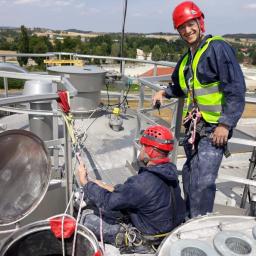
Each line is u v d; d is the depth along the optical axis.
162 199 2.05
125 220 2.31
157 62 5.00
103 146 4.26
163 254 1.65
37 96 2.19
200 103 2.30
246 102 2.47
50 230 2.11
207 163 2.30
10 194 2.22
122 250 2.15
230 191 3.54
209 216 1.97
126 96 5.35
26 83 3.56
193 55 2.31
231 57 2.08
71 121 2.30
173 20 2.22
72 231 2.06
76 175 2.78
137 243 2.15
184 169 2.58
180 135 2.92
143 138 2.08
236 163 4.20
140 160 2.13
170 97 2.75
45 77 2.84
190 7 2.14
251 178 3.06
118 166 3.79
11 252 2.02
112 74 5.31
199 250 1.65
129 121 5.16
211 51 2.11
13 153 2.22
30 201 2.19
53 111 2.47
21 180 2.24
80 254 2.11
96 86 4.83
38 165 2.24
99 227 2.28
